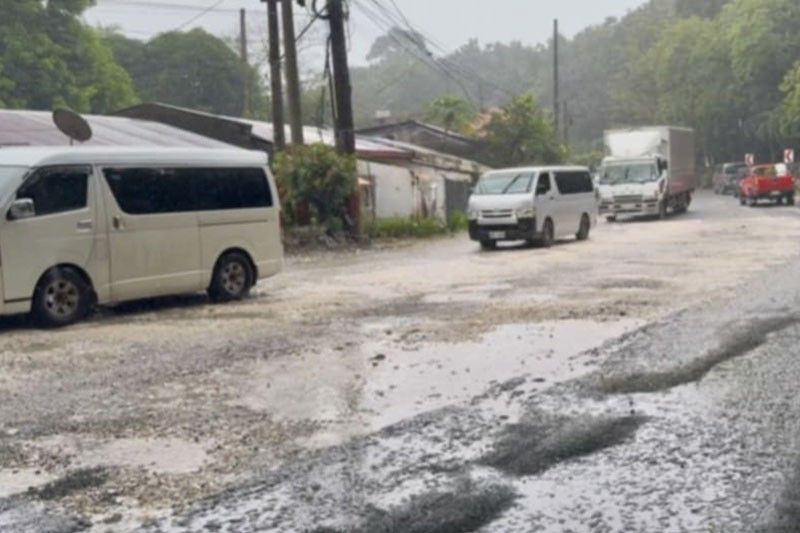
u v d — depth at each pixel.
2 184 12.38
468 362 9.47
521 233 24.34
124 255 13.52
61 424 7.43
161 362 9.88
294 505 5.51
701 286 14.90
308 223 26.92
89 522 5.34
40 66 42.09
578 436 6.73
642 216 39.03
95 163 13.23
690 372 8.64
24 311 12.37
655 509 5.29
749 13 68.88
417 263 21.31
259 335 11.49
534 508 5.37
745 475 5.80
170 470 6.22
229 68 56.22
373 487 5.79
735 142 78.31
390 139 48.66
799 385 8.03
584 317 12.11
